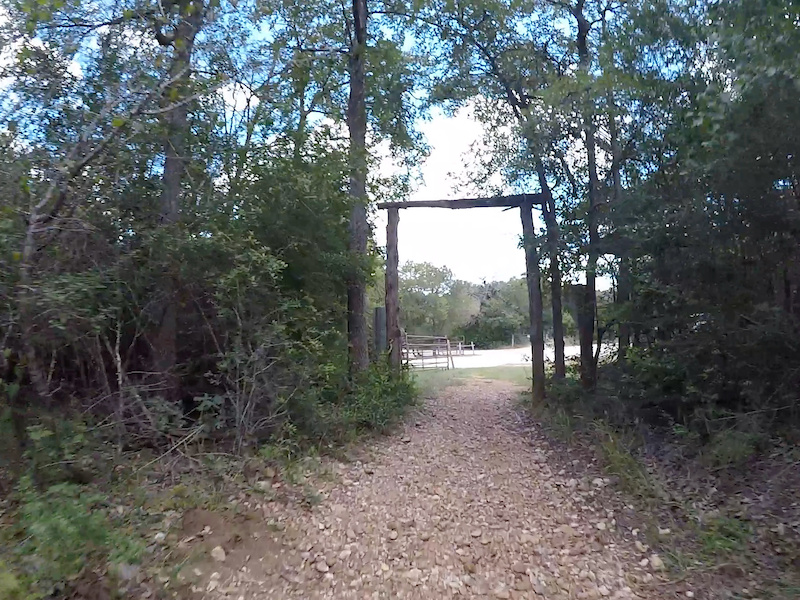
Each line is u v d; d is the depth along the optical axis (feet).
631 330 29.04
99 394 20.65
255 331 22.81
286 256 26.96
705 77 22.12
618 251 29.07
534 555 16.51
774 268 23.03
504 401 41.06
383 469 24.29
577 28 35.45
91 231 18.90
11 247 16.01
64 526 12.05
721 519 17.52
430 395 43.21
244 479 20.06
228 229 23.72
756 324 22.79
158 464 19.69
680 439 24.26
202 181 24.54
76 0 19.51
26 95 19.77
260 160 25.86
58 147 19.27
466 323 131.85
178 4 21.50
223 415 22.26
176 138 23.22
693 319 25.14
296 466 22.29
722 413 23.38
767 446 21.34
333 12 36.63
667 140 24.81
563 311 37.91
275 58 25.35
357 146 31.89
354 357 34.45
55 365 19.84
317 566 15.34
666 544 16.89
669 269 25.72
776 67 15.83
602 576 15.24
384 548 16.76
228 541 15.78
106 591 11.97
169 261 21.93
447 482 22.80
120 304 20.53
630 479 21.34
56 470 16.39
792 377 22.27
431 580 14.94
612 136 30.48
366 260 32.68
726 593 14.14
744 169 19.86
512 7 35.88
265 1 26.07
